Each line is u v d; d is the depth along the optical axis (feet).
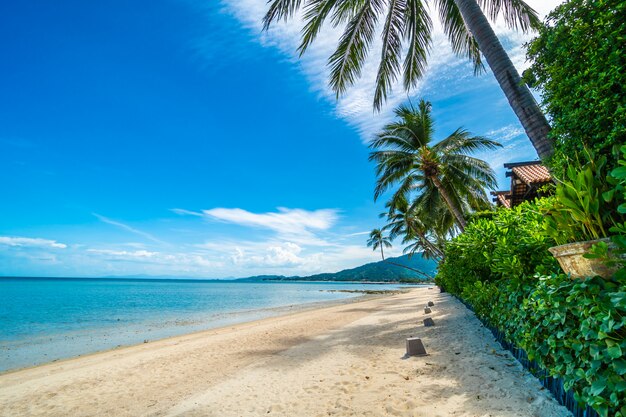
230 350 28.76
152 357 28.02
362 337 28.02
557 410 9.68
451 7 28.96
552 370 9.14
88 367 26.05
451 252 28.78
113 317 69.67
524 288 11.46
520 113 18.11
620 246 5.77
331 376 17.34
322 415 12.59
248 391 16.39
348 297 137.90
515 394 11.35
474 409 10.92
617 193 6.56
